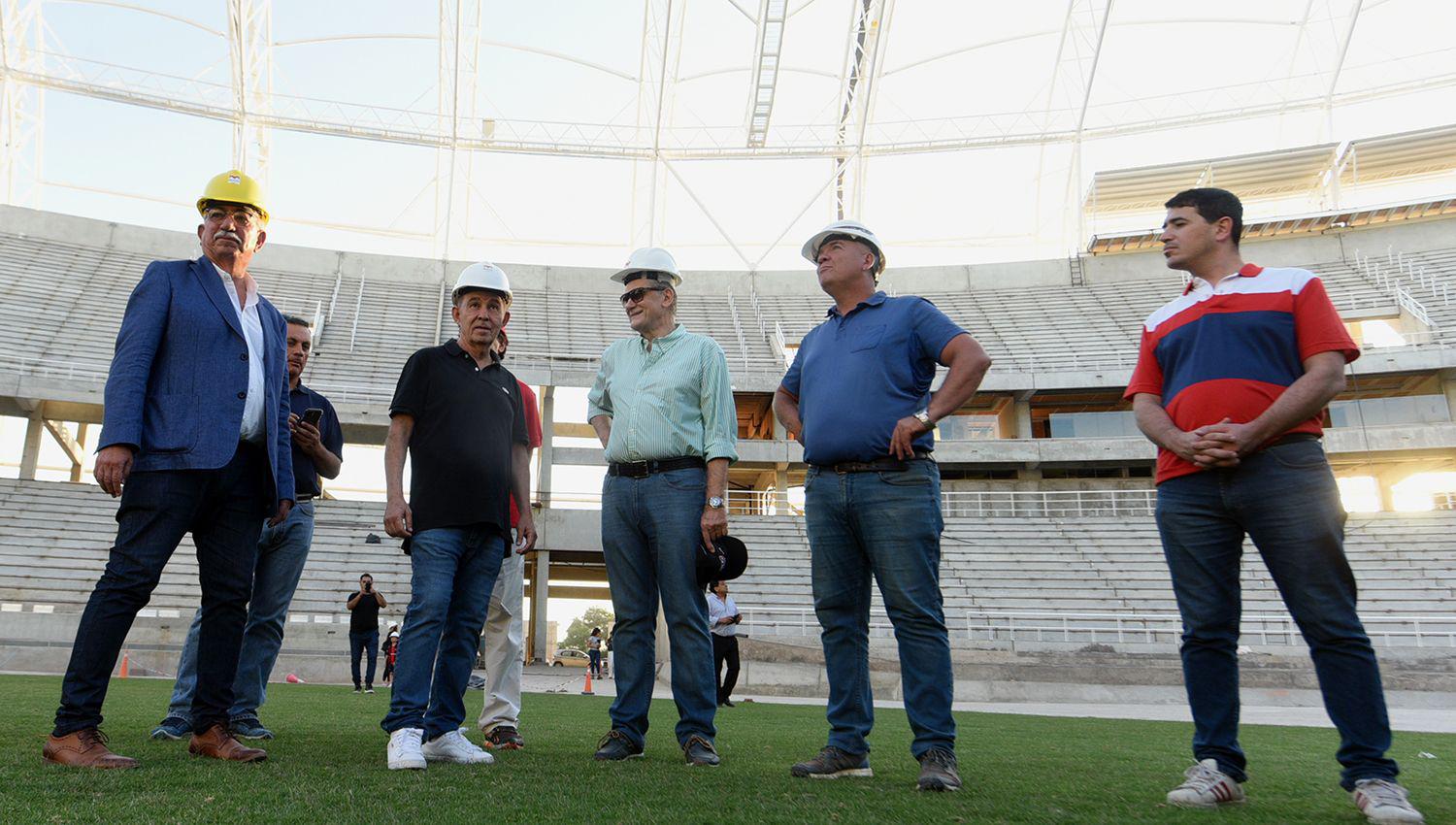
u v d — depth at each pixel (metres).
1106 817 2.21
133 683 9.48
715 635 9.55
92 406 22.25
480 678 10.23
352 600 11.09
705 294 31.06
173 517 2.89
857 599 3.18
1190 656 2.74
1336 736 5.59
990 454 23.48
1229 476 2.65
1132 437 25.16
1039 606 18.23
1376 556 18.84
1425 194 30.39
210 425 2.96
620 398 3.77
